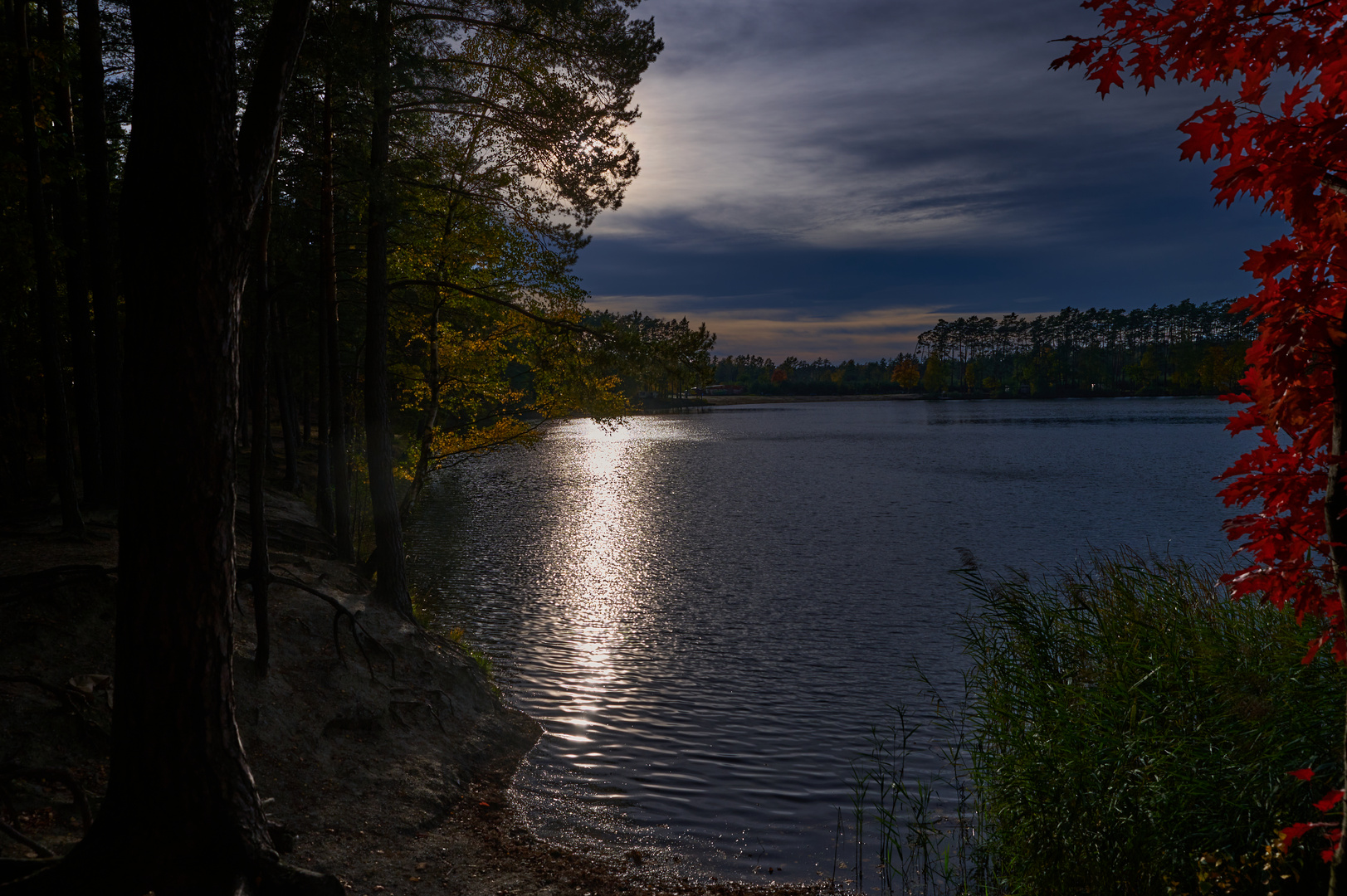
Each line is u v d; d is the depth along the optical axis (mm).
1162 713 6598
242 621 10500
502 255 15789
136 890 4379
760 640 15711
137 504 4520
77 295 14227
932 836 8188
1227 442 66938
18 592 8172
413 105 13258
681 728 11391
